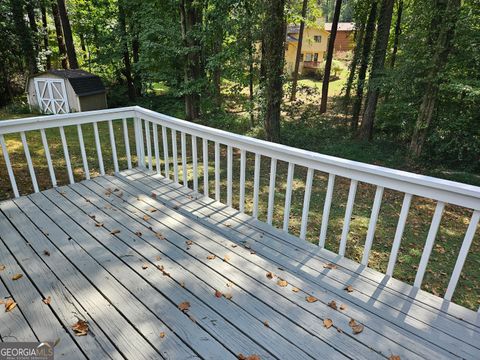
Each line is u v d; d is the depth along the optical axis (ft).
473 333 5.57
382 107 26.89
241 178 9.29
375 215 6.89
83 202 9.72
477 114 22.35
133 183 11.44
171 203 10.11
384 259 11.27
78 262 6.77
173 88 35.53
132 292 5.94
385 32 25.55
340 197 17.28
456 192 5.56
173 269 6.67
